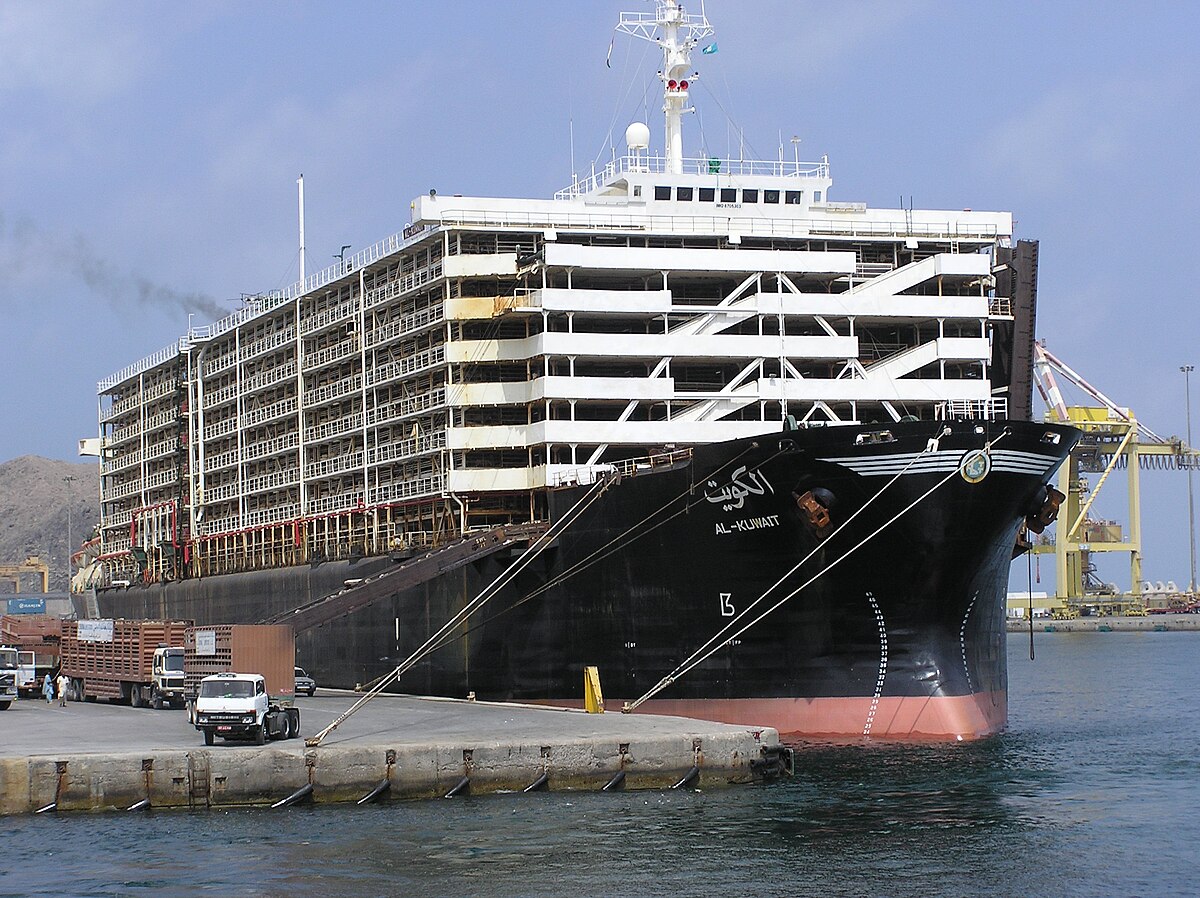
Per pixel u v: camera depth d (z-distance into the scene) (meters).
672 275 73.75
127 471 133.75
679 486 63.62
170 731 55.72
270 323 103.06
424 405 79.06
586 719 58.69
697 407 72.44
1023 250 74.69
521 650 72.31
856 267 75.06
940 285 74.38
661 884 38.59
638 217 74.81
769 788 50.50
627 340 71.75
